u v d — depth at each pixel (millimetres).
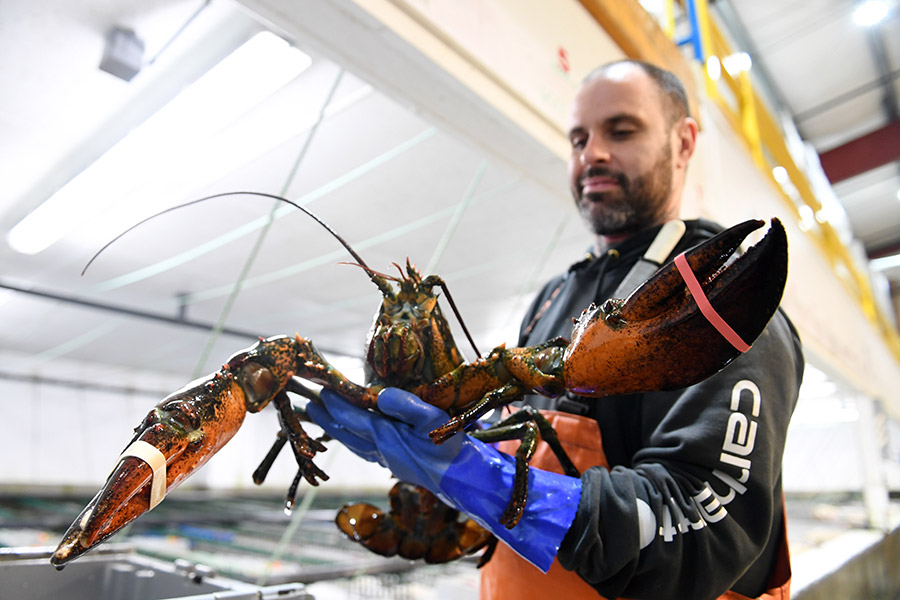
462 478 469
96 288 2561
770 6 3199
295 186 1634
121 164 1413
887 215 5691
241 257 2207
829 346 2406
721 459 488
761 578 565
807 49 3562
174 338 3539
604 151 698
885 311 5879
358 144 1452
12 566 738
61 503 4141
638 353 418
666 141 710
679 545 463
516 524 461
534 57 941
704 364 408
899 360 5008
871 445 3006
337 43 731
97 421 4590
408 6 708
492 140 977
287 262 2279
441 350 513
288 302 2865
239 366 461
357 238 2045
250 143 1385
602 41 1158
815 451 4695
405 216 1874
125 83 1135
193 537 2881
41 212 1652
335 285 2578
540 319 791
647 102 699
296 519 1308
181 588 750
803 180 3023
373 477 5344
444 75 786
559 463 610
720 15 3244
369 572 1725
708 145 1577
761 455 493
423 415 465
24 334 3326
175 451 395
